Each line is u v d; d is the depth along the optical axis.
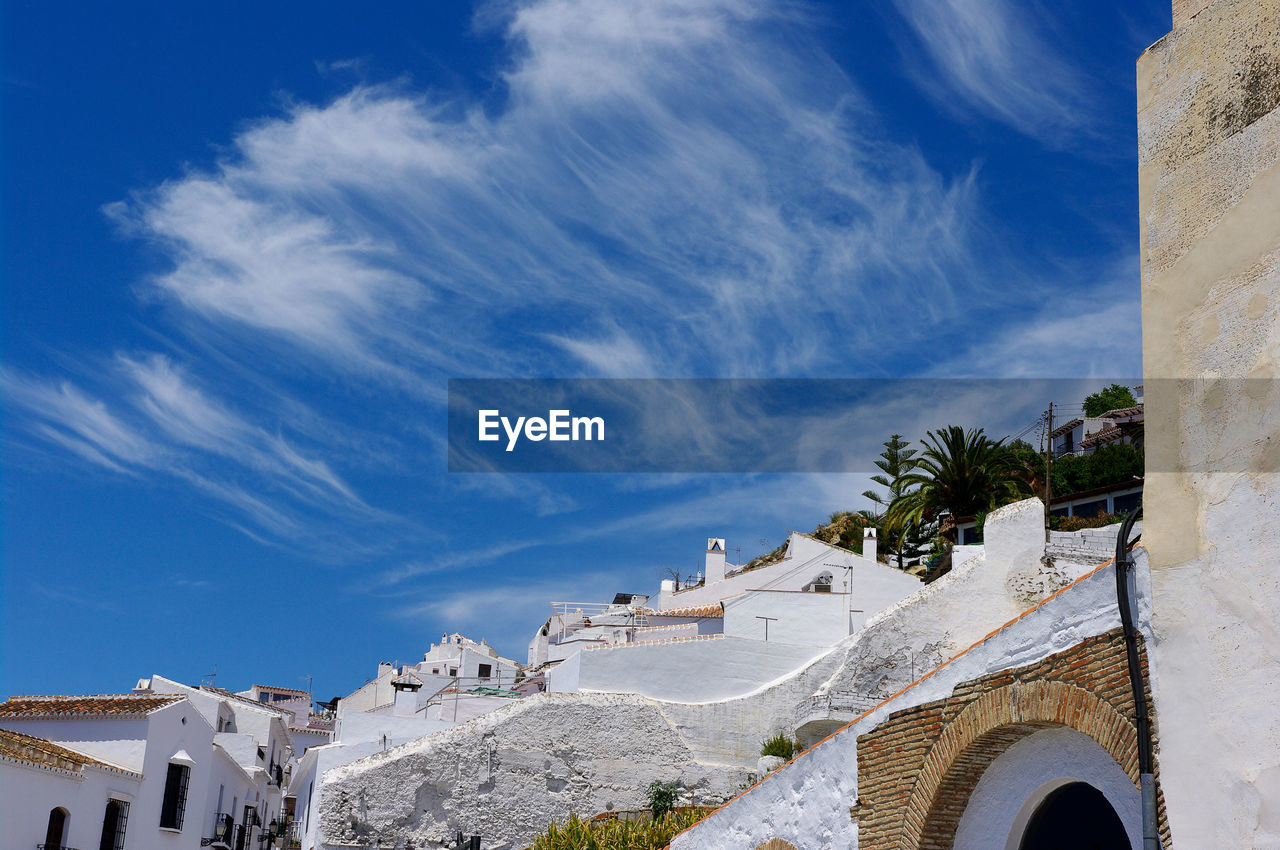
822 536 73.88
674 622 50.69
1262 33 10.70
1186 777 10.41
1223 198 10.94
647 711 40.09
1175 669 10.74
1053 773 13.52
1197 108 11.39
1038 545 38.19
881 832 15.44
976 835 14.48
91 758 33.12
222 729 50.38
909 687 16.12
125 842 33.53
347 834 37.03
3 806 28.20
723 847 19.91
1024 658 13.97
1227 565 10.34
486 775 38.28
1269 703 9.73
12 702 37.34
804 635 45.69
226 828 40.50
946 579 38.84
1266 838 9.55
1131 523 11.70
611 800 38.88
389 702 71.62
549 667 58.00
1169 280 11.42
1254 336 10.40
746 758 40.03
